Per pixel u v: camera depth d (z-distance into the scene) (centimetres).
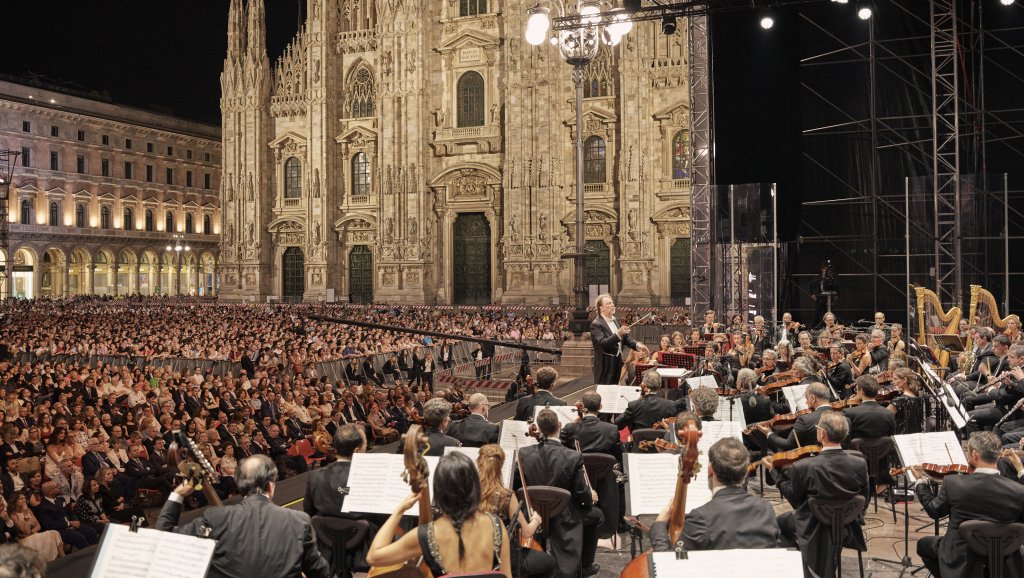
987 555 696
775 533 596
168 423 1742
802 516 825
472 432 1056
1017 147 3141
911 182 3253
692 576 499
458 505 522
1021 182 3131
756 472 1452
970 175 2878
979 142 3194
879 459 1073
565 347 2792
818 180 3444
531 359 3731
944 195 2978
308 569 635
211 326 4394
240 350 3331
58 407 1841
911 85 3328
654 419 1168
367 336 3941
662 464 762
